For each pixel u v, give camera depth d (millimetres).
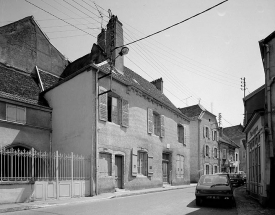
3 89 15172
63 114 16328
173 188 20984
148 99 20875
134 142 18547
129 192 16328
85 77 15602
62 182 12891
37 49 20250
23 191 11258
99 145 15148
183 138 26656
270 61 12633
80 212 9227
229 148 45125
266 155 11656
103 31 20844
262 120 12234
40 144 15836
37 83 18688
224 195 11258
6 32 18219
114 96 17391
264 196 11477
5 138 13930
